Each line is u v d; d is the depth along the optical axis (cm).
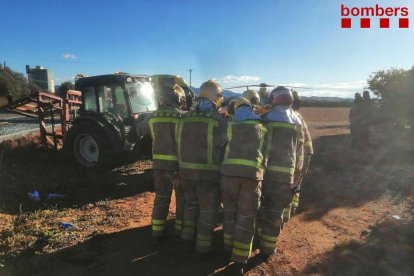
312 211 633
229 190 428
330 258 466
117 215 622
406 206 639
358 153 1090
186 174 449
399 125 1422
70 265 455
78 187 809
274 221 452
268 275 433
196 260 465
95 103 970
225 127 450
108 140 902
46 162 991
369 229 549
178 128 466
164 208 496
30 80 5269
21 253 482
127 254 482
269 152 441
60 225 577
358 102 1193
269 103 491
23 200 706
